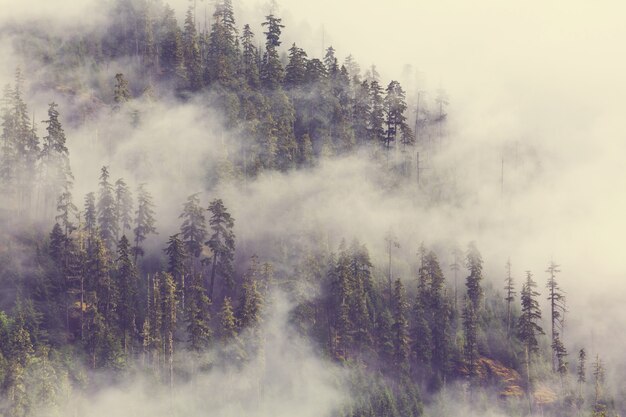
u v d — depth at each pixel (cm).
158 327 12138
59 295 12650
